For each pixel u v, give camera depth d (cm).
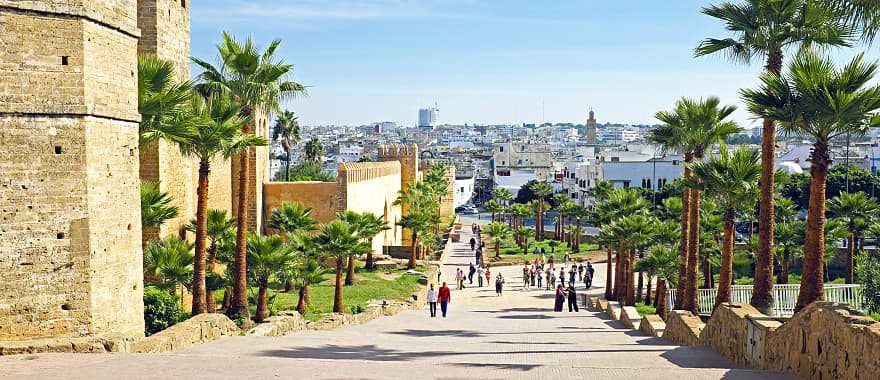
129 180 1712
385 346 1802
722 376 1170
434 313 3234
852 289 2628
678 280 3198
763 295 2331
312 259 3166
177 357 1305
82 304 1535
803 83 1811
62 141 1502
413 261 5653
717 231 4247
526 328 2614
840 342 1055
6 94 1452
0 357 1283
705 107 3120
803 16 2258
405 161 9094
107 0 1595
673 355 1600
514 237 9600
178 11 3600
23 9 1459
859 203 4303
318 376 1122
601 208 4662
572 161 14588
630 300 3978
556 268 6619
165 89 2347
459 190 18762
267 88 2955
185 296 3142
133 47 1728
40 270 1491
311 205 5678
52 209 1499
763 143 2331
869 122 1830
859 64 1806
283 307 3316
